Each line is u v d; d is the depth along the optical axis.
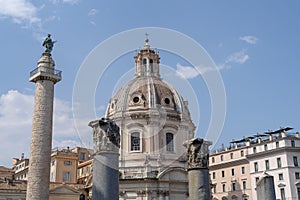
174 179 56.16
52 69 36.59
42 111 35.38
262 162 75.00
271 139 75.56
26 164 81.44
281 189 70.38
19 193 55.12
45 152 34.56
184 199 56.28
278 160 72.19
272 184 26.48
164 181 55.28
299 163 71.12
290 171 69.88
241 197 77.44
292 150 71.38
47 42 37.59
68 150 75.44
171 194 55.53
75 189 60.22
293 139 72.44
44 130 34.97
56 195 58.28
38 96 35.84
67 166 72.25
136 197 55.00
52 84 36.50
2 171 81.25
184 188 56.72
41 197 33.34
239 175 79.25
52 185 61.03
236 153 81.12
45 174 34.09
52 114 36.00
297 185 69.50
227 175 81.69
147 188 54.91
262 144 76.12
